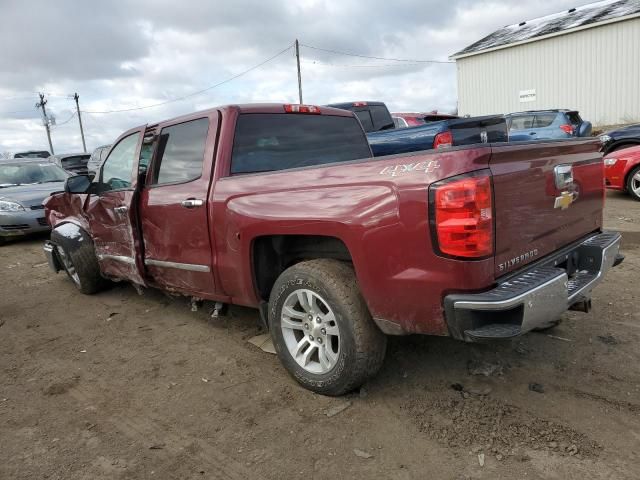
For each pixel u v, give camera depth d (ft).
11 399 11.30
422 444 8.87
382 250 8.87
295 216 10.04
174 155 13.52
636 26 67.05
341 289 9.71
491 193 8.16
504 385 10.66
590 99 72.74
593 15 73.77
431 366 11.62
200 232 12.48
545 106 77.30
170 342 14.06
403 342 12.86
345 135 14.96
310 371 10.64
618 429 8.96
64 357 13.52
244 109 12.73
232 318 15.52
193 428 9.78
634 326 13.12
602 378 10.71
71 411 10.66
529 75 78.18
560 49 74.28
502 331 8.14
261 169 12.70
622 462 8.13
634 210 27.68
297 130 13.76
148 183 14.33
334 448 8.91
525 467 8.14
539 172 9.41
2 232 30.25
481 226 8.00
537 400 10.02
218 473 8.45
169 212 13.30
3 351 14.20
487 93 83.92
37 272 23.62
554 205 9.95
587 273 10.75
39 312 17.49
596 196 11.76
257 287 11.68
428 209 8.19
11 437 9.76
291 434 9.39
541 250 9.66
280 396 10.77
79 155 57.67
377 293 9.14
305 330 10.71
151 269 14.79
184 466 8.66
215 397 10.90
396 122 38.65
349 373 9.88
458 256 8.02
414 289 8.61
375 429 9.39
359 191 9.13
